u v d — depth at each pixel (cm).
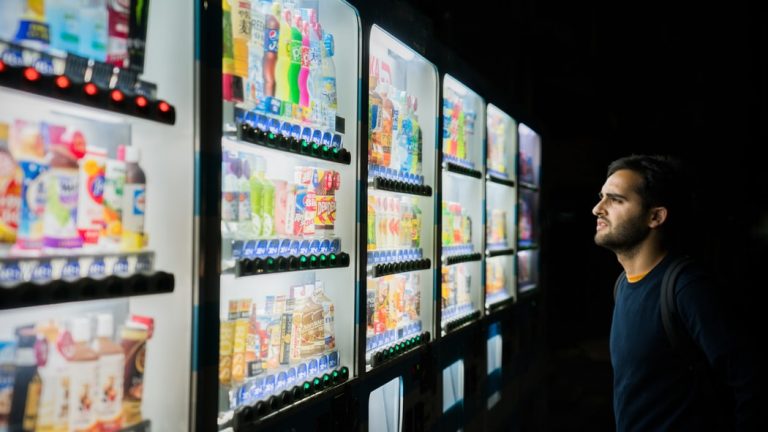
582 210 826
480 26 596
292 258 160
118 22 120
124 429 119
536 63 708
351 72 201
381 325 233
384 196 239
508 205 415
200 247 127
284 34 175
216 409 130
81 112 123
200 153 127
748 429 135
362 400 198
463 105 332
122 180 122
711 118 934
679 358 150
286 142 158
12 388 106
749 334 139
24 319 120
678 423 149
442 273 295
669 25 852
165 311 130
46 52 102
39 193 107
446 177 325
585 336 796
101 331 119
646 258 165
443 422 283
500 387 369
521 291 441
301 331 179
